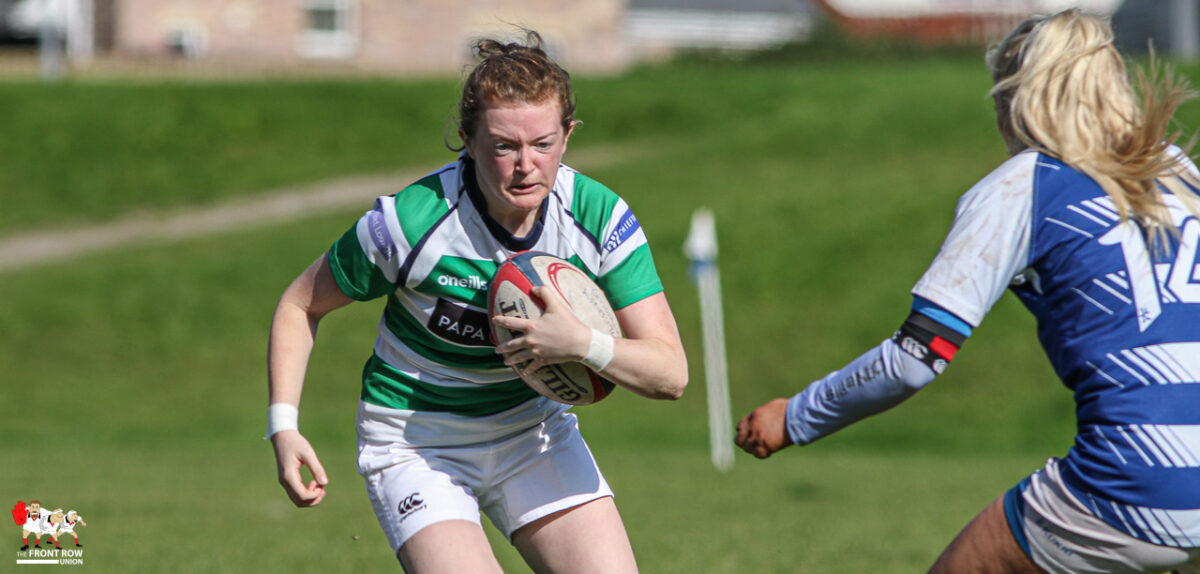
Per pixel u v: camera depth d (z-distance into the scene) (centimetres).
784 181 9500
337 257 1273
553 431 1358
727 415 5238
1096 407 1043
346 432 5900
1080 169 1071
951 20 17725
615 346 1189
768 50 15012
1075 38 1112
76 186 9994
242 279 7912
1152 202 1049
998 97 1169
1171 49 15588
